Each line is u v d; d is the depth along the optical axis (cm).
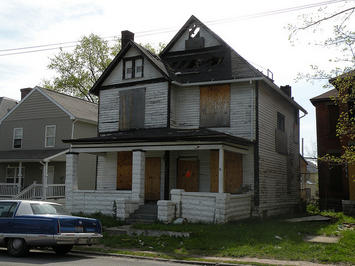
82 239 1125
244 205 1855
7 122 3097
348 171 2314
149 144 1861
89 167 2938
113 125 2302
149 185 2127
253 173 1966
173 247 1236
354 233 1384
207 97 2133
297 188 2692
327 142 2581
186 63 2342
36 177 2875
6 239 1134
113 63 2327
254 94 2020
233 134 2041
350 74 1426
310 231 1499
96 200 1933
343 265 991
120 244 1318
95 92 2412
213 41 2311
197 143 1752
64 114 2856
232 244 1229
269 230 1478
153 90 2188
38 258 1085
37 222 1095
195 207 1664
